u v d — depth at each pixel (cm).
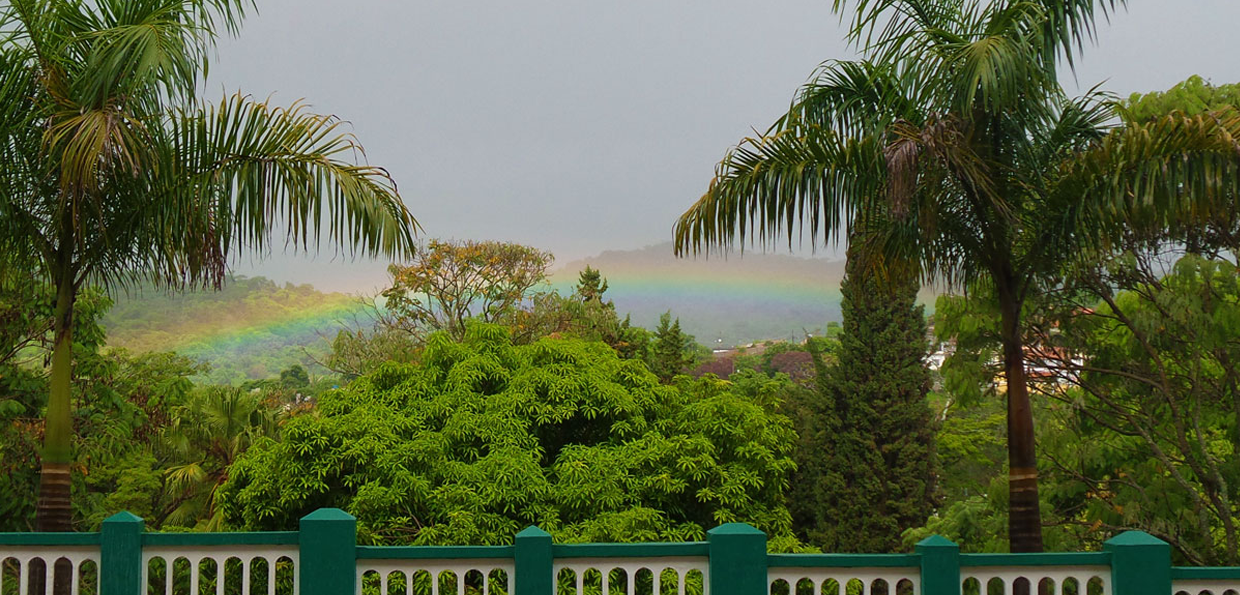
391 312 3569
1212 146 850
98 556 630
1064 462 1384
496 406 1333
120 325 7950
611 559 632
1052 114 935
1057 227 938
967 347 1359
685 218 976
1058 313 1330
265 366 8250
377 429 1253
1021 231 970
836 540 2873
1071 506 1441
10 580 828
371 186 895
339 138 895
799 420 3167
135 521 622
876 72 952
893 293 1059
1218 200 859
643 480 1284
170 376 2406
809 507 3031
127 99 836
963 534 1523
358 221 877
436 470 1238
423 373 1417
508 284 3628
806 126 993
